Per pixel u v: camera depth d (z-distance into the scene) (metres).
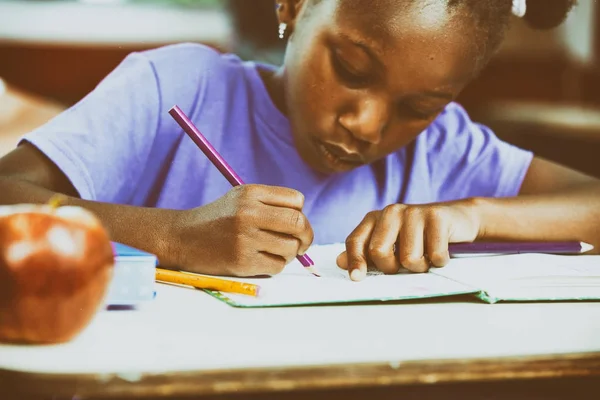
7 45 2.95
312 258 1.18
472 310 0.91
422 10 1.19
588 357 0.73
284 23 1.40
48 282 0.69
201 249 1.06
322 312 0.88
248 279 1.03
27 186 1.18
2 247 0.69
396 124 1.29
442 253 1.09
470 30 1.22
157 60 1.57
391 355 0.70
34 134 1.32
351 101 1.25
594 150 2.72
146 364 0.65
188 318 0.82
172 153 1.52
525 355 0.71
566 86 3.24
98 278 0.72
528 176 1.68
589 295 0.97
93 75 3.03
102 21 3.07
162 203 1.51
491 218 1.27
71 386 0.62
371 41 1.20
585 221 1.35
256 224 1.04
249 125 1.55
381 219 1.11
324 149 1.33
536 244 1.21
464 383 0.74
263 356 0.69
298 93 1.31
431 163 1.68
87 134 1.38
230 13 2.26
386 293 0.94
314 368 0.66
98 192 1.37
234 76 1.60
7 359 0.66
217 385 0.64
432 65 1.21
